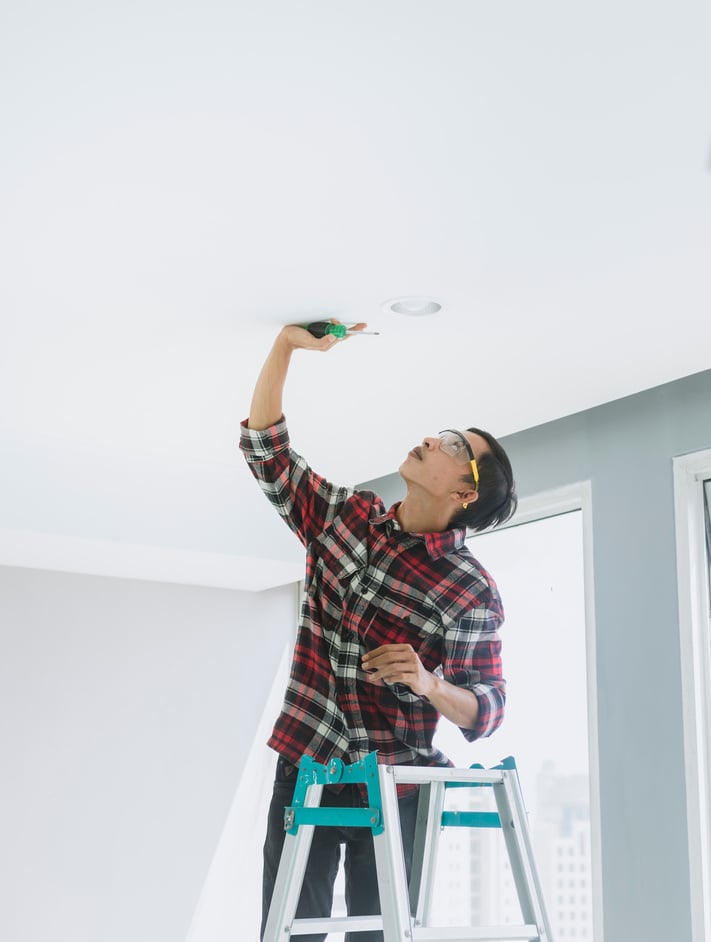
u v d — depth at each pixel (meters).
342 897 4.64
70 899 4.43
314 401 3.42
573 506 3.62
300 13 1.61
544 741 3.83
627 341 2.89
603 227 2.28
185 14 1.62
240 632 5.01
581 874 3.56
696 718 3.03
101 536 4.05
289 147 1.99
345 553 2.36
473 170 2.06
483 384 3.24
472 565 2.40
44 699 4.56
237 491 4.41
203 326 2.84
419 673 2.05
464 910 4.09
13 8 1.62
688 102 1.83
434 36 1.66
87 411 3.56
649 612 3.22
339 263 2.46
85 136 1.96
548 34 1.66
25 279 2.57
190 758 4.78
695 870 2.94
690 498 3.20
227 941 4.68
